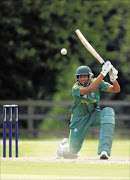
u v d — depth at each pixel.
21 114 70.25
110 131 31.97
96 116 33.22
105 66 31.67
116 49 81.31
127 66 82.75
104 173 24.61
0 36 71.88
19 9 70.81
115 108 72.00
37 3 70.44
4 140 33.56
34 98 80.06
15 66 74.44
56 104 70.38
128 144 55.44
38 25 72.00
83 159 32.09
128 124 77.25
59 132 70.75
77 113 33.47
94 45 73.81
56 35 72.44
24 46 72.25
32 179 22.38
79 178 22.62
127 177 23.20
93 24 74.00
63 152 32.75
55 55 73.12
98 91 33.12
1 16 70.69
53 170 25.67
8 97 77.69
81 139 33.50
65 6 71.81
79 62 74.69
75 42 73.88
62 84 78.19
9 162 29.25
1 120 71.50
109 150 31.73
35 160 30.72
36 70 75.25
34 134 70.44
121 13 79.06
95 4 73.69
